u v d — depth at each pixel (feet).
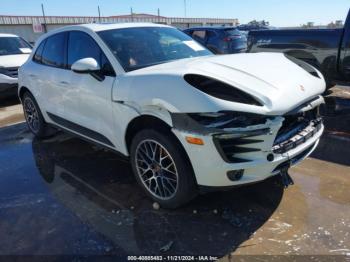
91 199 11.16
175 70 9.53
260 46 22.89
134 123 10.37
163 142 9.36
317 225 9.23
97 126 12.05
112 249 8.68
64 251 8.70
